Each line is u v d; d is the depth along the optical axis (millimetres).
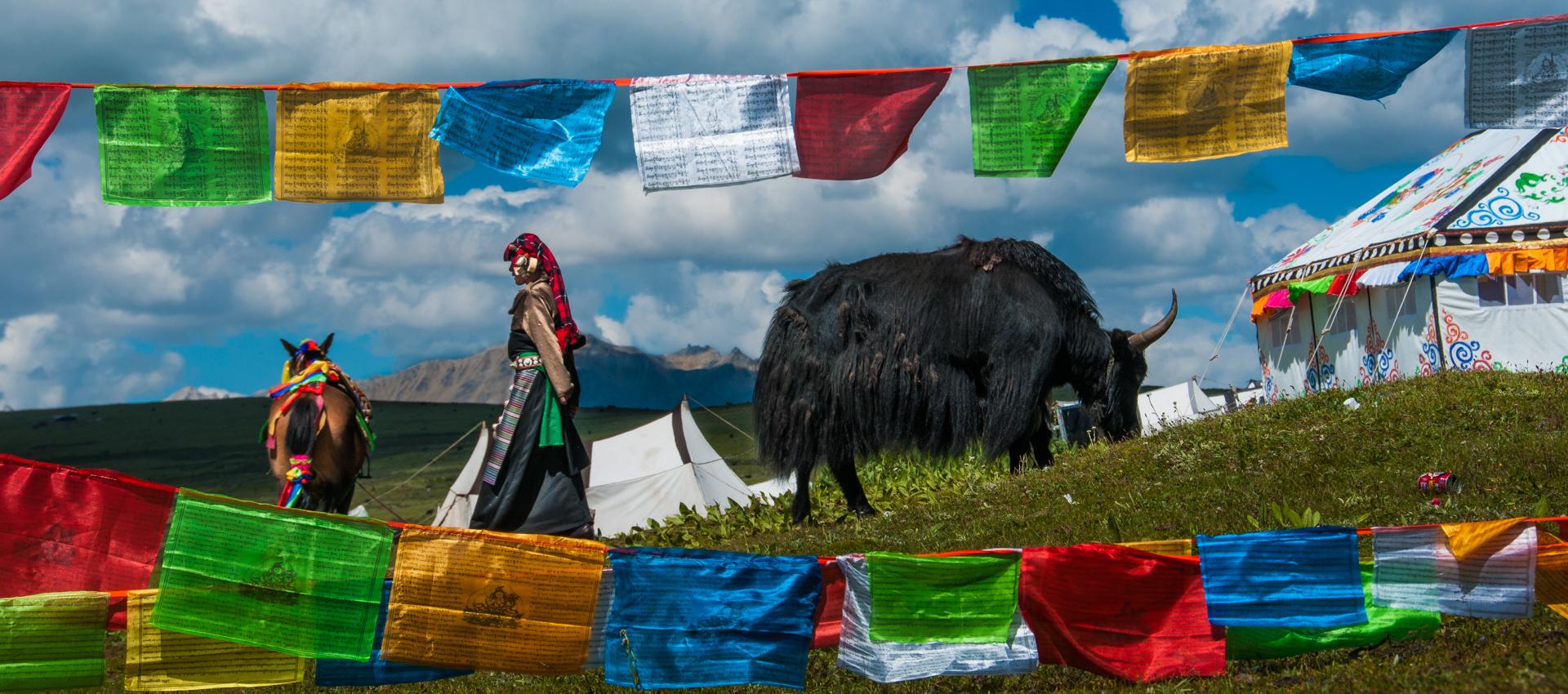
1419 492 8258
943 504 11086
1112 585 5070
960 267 11414
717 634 4992
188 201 5969
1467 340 15109
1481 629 5199
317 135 6012
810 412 11055
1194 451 10984
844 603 5070
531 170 6113
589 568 4961
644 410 79000
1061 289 11680
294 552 4848
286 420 10633
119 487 4906
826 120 6191
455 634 4875
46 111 5789
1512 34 6184
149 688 4809
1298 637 5152
